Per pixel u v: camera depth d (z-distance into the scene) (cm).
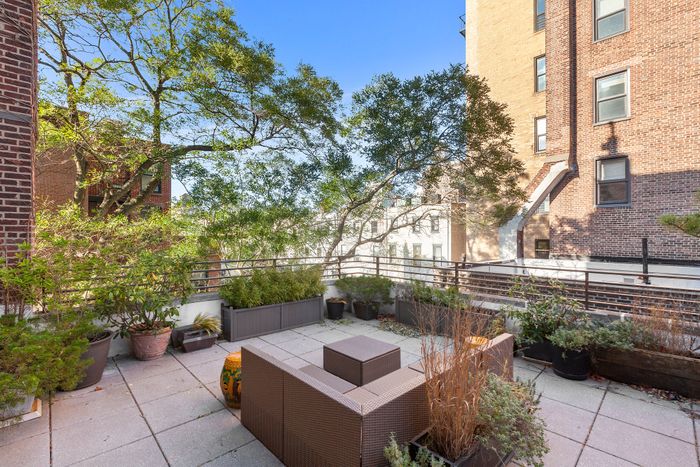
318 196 1077
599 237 1002
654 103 911
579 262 1022
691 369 359
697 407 343
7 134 413
